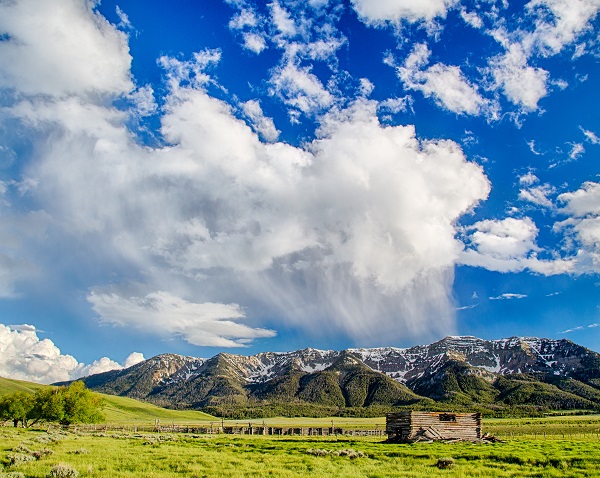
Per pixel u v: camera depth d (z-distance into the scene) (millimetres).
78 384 98500
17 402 98625
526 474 27906
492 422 183375
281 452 41938
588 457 35188
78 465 25984
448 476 26531
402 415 66188
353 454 38438
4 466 25875
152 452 37531
